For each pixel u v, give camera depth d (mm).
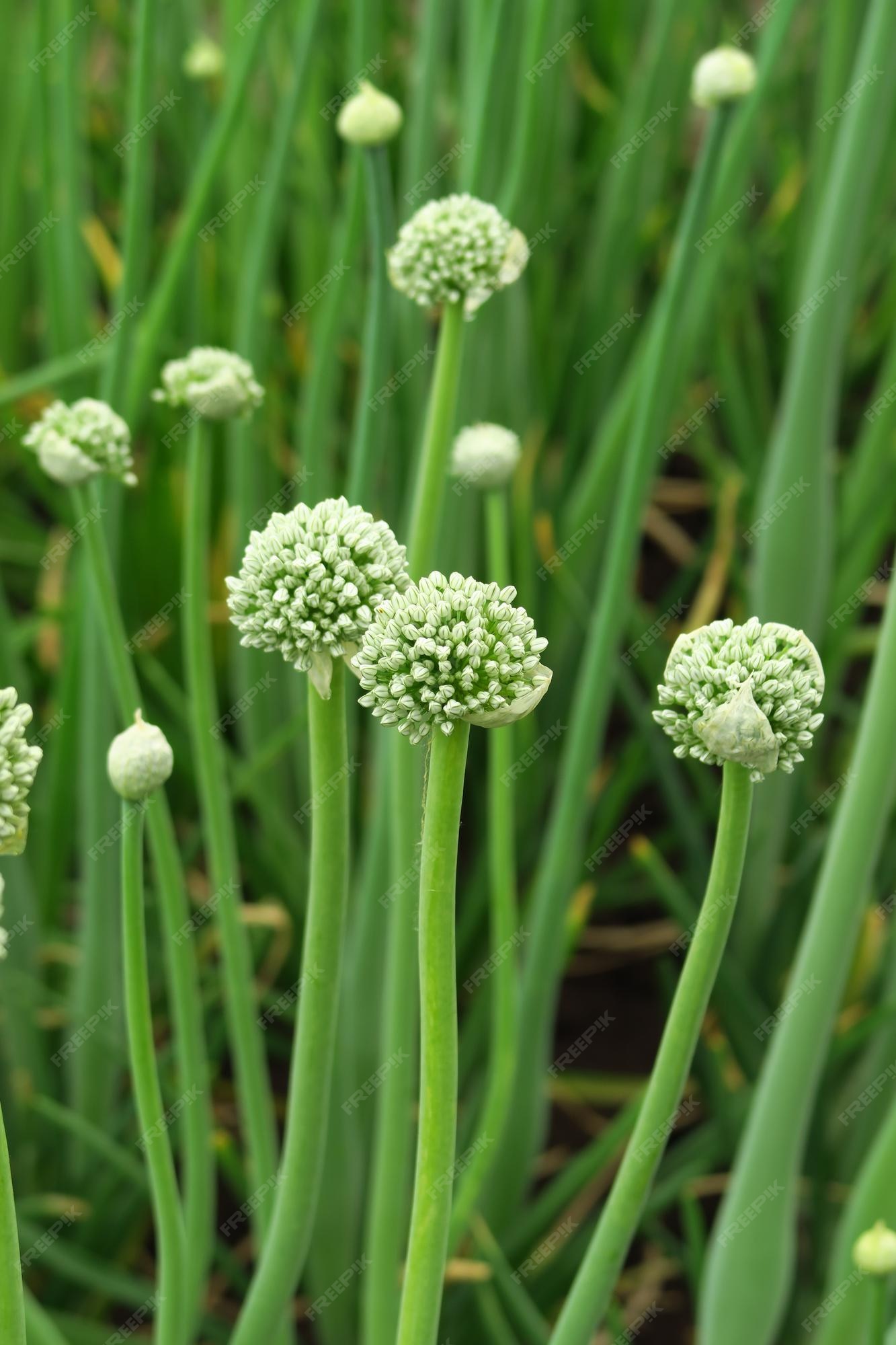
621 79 2139
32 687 1838
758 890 1566
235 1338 921
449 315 917
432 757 714
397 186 2102
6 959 1414
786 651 741
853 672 2100
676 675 743
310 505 1479
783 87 2162
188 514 988
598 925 1895
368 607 754
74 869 1856
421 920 725
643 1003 1809
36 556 1962
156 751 795
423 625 711
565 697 1732
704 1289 1078
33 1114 1451
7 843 703
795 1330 1340
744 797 742
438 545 1316
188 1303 1023
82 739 1385
